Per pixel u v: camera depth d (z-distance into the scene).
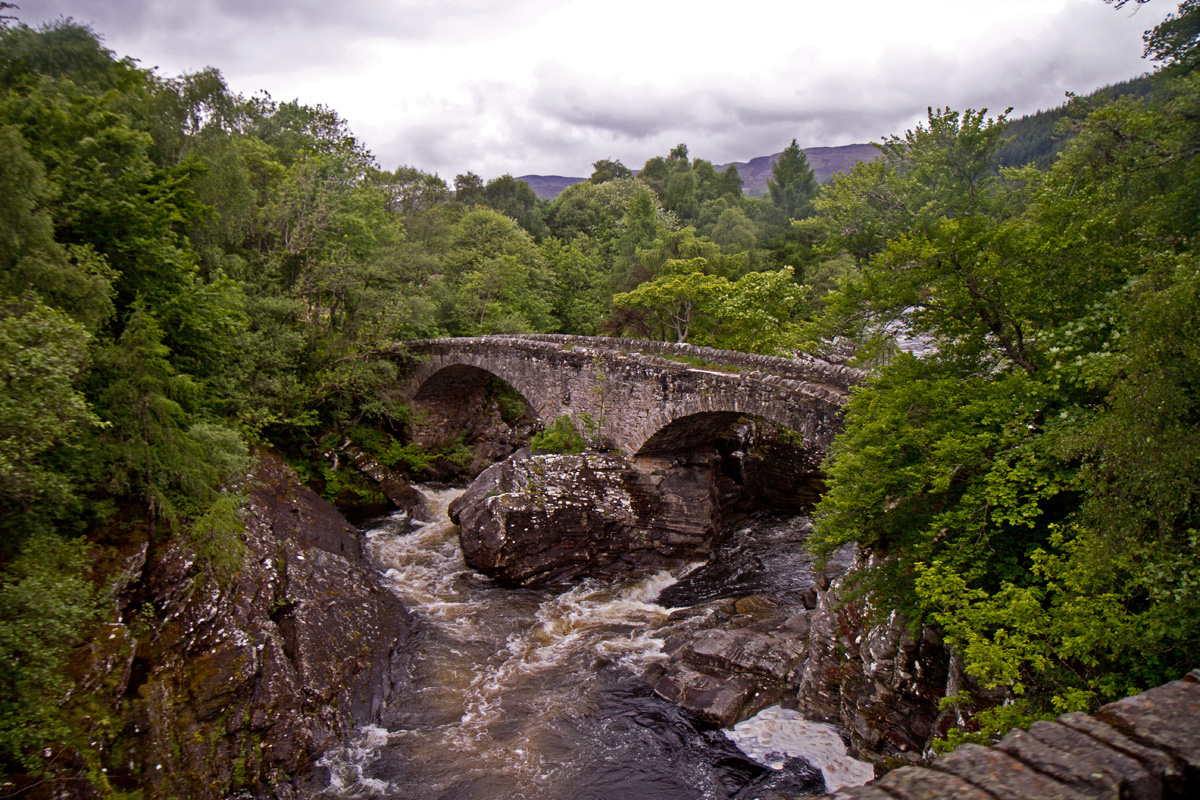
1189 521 7.84
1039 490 9.72
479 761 13.92
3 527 11.33
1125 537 7.78
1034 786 3.02
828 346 37.62
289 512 20.89
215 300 20.78
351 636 16.78
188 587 13.91
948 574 9.38
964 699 9.74
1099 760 3.16
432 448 35.44
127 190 17.92
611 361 24.55
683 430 23.61
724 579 22.94
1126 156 11.56
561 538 23.00
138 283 18.30
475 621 19.92
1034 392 10.39
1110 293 10.03
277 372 26.58
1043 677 8.79
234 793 12.15
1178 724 3.41
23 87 18.81
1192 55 10.80
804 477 29.91
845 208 32.50
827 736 14.05
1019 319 11.80
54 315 11.45
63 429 11.08
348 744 14.24
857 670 14.14
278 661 14.19
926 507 11.86
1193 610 7.18
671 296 34.31
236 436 18.12
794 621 18.03
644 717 15.23
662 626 19.72
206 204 23.33
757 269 48.97
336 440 31.05
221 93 27.45
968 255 11.53
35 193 13.49
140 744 11.12
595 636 19.12
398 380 35.03
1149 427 7.51
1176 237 10.08
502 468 24.66
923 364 12.45
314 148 37.69
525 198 78.75
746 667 16.12
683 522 24.09
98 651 11.45
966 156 27.19
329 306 32.53
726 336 34.22
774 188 91.44
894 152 30.55
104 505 14.13
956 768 3.23
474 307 42.38
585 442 25.83
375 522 27.80
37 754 9.48
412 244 38.50
